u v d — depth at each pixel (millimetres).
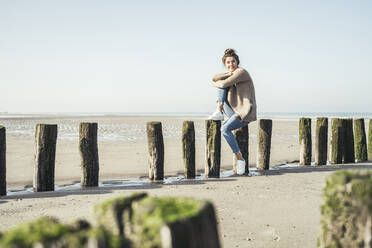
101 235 955
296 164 6953
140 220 1100
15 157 7402
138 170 6238
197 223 1040
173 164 6918
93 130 4852
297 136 13188
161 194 4152
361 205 1364
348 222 1402
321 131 6402
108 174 5879
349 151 6699
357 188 1378
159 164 5238
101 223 1182
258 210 3484
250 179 5102
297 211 3449
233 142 5430
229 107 5543
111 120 29109
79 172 5996
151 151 5238
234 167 5742
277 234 2805
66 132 14180
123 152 8367
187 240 1002
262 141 6000
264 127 5980
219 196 4051
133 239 1105
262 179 5090
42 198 3990
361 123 6934
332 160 6574
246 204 3705
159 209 1084
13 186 4992
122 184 5023
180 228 993
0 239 962
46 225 1037
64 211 3430
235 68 5598
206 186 4621
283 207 3590
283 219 3197
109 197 4012
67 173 5902
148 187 4633
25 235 957
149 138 5242
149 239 1034
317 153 6449
